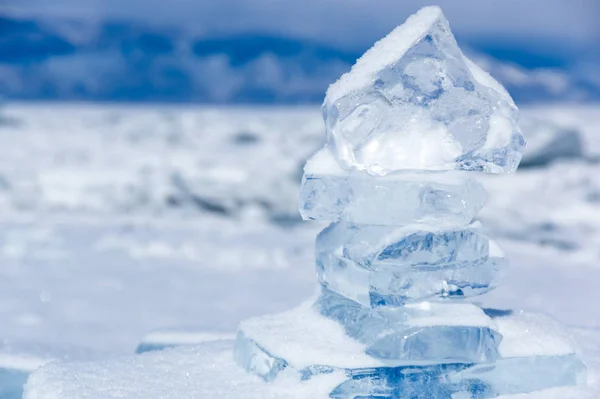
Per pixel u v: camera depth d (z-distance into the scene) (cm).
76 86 18338
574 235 820
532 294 536
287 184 1180
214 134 2333
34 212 1059
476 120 164
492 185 1131
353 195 167
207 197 1105
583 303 502
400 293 166
